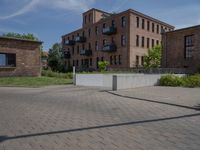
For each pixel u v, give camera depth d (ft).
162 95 38.75
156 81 60.64
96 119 22.03
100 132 17.67
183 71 84.64
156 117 22.77
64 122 20.88
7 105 30.27
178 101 31.94
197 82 55.16
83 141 15.52
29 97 38.60
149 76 58.65
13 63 77.61
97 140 15.74
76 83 66.23
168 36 98.68
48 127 19.15
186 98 34.78
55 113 24.97
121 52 136.36
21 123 20.51
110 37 145.89
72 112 25.53
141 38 138.10
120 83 50.90
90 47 167.22
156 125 19.66
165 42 99.55
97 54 158.40
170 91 44.98
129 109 27.25
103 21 152.25
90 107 28.78
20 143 15.16
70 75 83.25
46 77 81.35
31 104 31.14
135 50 133.49
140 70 96.53
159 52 127.03
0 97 38.50
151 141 15.47
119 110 26.66
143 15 138.10
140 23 136.98
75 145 14.74
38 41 83.15
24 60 79.77
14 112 25.53
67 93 44.86
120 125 19.74
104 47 143.64
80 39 170.30
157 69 89.92
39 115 23.91
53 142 15.34
